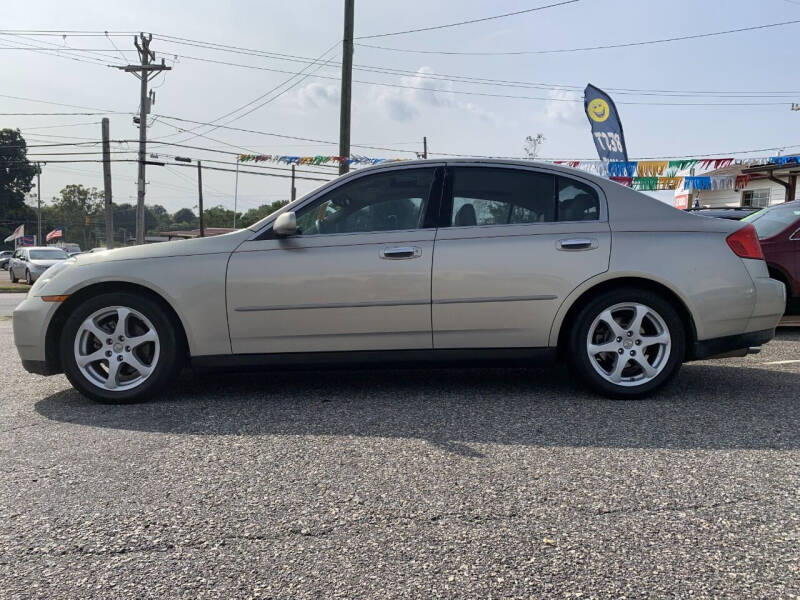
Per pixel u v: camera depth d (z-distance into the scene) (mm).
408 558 2252
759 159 12078
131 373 4457
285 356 4340
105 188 32625
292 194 32438
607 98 15688
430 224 4375
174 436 3607
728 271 4281
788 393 4480
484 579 2115
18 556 2299
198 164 30594
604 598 2002
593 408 4090
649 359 4383
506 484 2865
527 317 4270
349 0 17047
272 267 4277
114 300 4289
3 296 19438
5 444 3506
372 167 4516
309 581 2119
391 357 4340
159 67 30750
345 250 4293
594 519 2520
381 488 2842
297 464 3146
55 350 4441
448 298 4250
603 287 4324
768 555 2238
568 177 4465
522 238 4293
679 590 2037
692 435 3521
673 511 2580
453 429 3668
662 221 4371
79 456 3299
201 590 2074
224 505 2691
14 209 82125
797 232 7289
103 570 2199
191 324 4277
